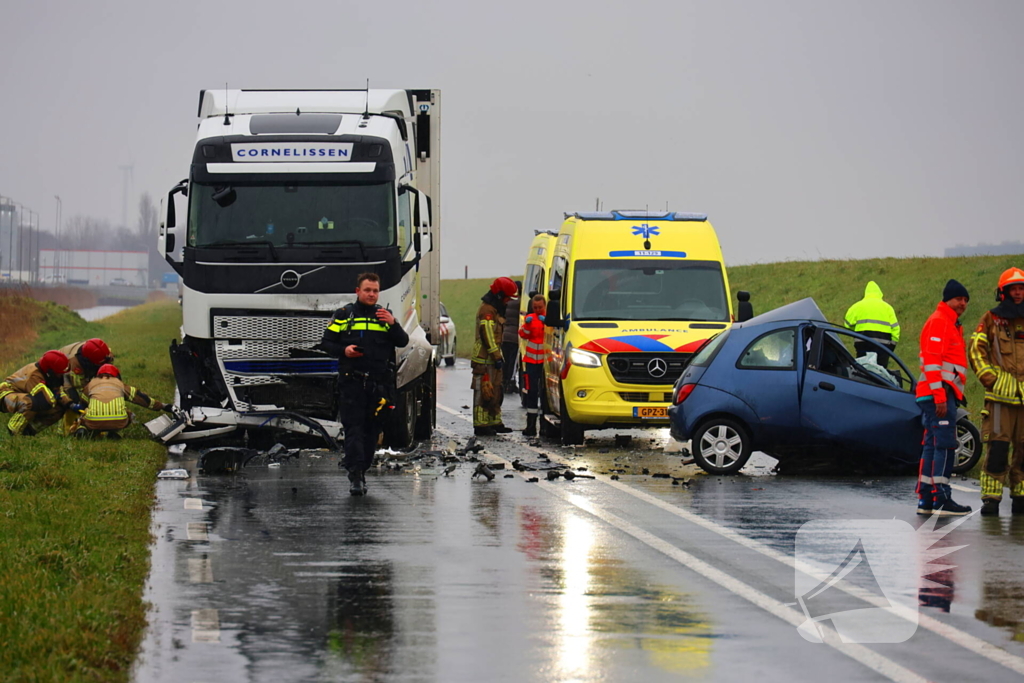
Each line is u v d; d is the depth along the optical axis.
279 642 12.45
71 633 12.05
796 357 26.03
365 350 22.42
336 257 28.03
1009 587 15.09
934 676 11.45
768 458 29.25
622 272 33.03
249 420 27.83
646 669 11.60
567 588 14.91
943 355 20.72
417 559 16.53
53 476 21.27
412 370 29.45
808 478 25.55
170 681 11.14
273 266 27.91
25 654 11.52
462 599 14.32
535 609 13.87
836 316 71.44
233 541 17.66
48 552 15.48
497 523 19.38
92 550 16.14
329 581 15.18
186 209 28.78
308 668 11.57
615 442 32.72
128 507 19.70
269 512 20.23
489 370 34.06
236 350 28.19
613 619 13.45
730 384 25.92
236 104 30.94
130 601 13.75
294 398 28.78
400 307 28.86
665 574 15.70
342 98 31.33
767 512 20.67
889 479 25.50
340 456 27.70
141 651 12.09
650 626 13.16
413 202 30.03
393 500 21.70
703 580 15.37
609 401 30.61
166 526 18.80
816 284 82.56
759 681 11.27
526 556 16.78
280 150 28.55
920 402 20.89
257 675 11.34
